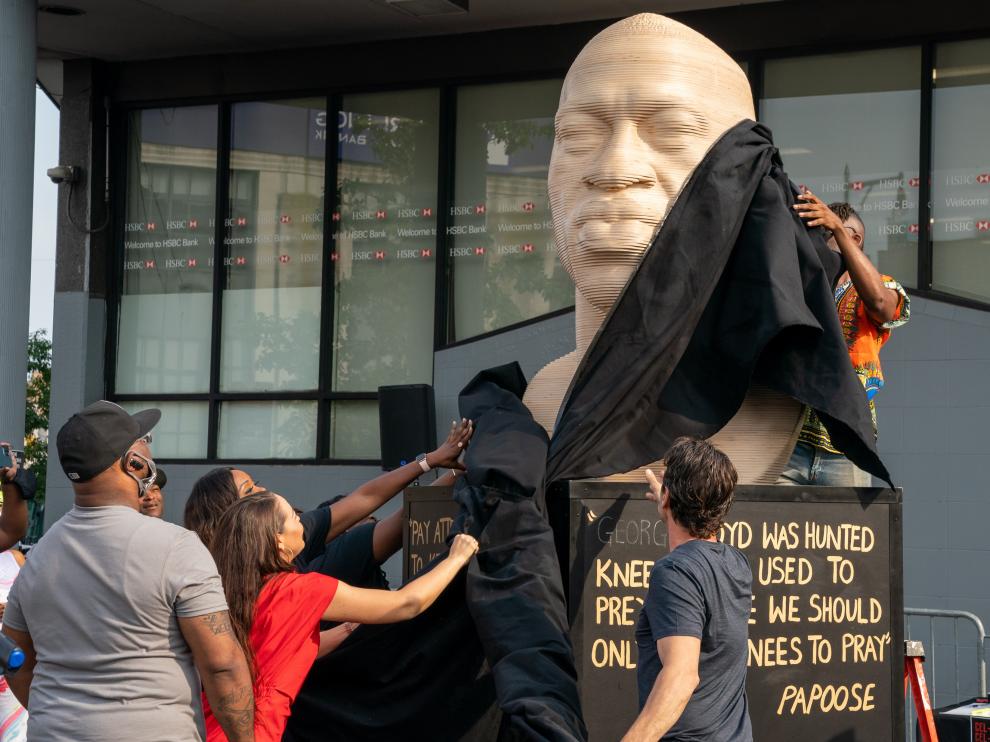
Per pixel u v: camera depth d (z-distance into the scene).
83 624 3.12
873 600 3.95
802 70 10.60
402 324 12.23
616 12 11.28
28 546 7.41
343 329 12.45
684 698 3.13
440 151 12.03
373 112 12.40
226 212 12.98
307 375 12.62
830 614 3.90
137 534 3.16
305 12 11.73
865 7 10.36
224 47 12.83
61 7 11.70
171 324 13.20
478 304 11.91
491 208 11.91
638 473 3.98
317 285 12.61
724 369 3.91
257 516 3.49
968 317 9.61
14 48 10.23
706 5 10.85
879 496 3.97
